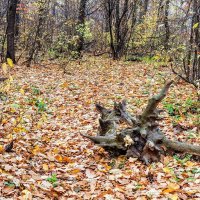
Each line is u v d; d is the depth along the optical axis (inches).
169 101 422.0
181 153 266.5
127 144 260.5
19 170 233.9
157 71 653.3
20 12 932.0
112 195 207.0
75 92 495.2
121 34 963.3
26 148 286.4
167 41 681.6
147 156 259.0
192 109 385.1
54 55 904.3
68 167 252.8
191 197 204.1
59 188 214.7
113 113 302.5
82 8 922.1
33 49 767.7
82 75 648.4
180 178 229.6
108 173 244.8
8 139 295.7
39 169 246.7
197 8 442.0
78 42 855.7
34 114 383.2
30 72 664.4
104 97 468.8
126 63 824.3
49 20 968.3
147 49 938.7
